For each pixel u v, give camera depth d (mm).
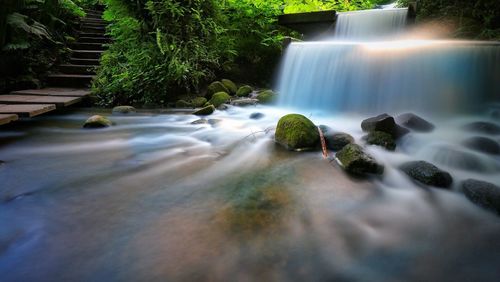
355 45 6406
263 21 8680
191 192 2977
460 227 2461
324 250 2133
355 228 2418
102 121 5504
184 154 4148
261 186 3129
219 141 4742
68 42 10352
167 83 7246
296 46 7656
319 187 3111
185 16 7340
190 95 7734
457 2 8000
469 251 2168
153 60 7164
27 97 6316
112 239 2180
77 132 5145
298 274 1897
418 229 2434
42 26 8297
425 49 5512
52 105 5547
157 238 2205
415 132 4625
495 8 7363
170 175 3400
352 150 3594
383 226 2463
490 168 3459
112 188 3031
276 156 4000
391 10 8234
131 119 6137
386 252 2143
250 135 4996
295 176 3373
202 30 7578
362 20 8711
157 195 2896
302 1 10375
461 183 3072
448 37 7824
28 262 1926
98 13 14852
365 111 6293
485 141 3854
